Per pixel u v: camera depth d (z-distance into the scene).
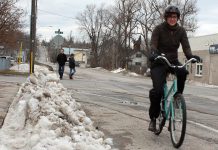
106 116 9.13
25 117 6.87
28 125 6.58
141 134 7.17
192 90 22.58
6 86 15.21
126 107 11.11
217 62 41.94
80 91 15.91
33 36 22.80
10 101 9.98
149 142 6.55
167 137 6.96
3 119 7.27
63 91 10.49
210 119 9.41
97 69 71.00
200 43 46.34
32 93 8.70
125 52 73.75
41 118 6.25
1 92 12.51
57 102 7.80
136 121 8.55
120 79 32.03
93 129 6.75
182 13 62.28
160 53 6.52
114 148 5.95
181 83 6.16
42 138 5.57
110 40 83.75
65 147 5.15
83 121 7.17
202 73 45.31
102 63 87.25
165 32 6.56
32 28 23.00
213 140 6.84
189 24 63.47
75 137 5.77
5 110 8.34
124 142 6.50
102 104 11.57
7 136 6.07
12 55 82.00
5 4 30.80
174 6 6.50
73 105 8.59
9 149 5.39
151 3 64.50
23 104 7.61
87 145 5.40
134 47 73.12
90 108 10.43
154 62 6.63
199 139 6.90
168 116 6.46
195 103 13.70
